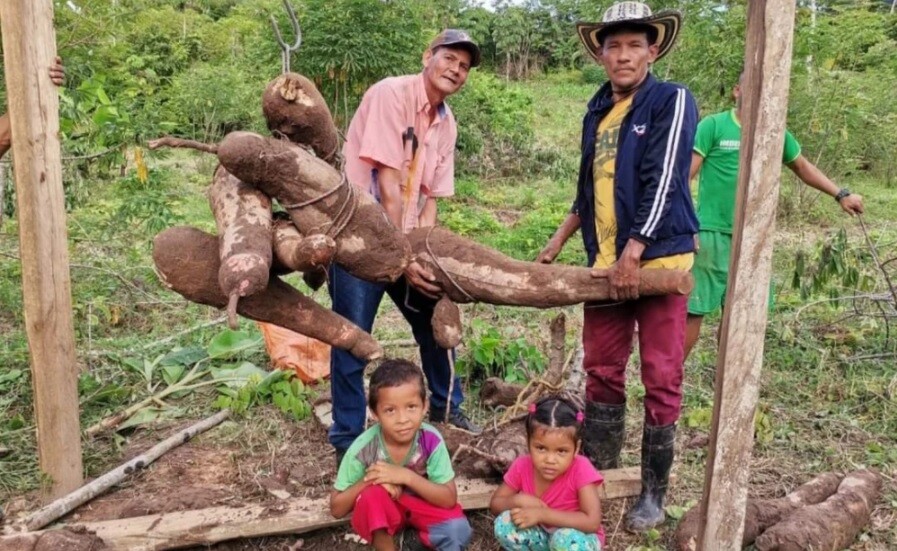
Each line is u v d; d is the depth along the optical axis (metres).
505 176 12.10
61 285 3.09
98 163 6.81
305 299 2.51
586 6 7.72
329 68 10.21
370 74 10.55
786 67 2.14
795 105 8.77
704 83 7.42
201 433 3.87
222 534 2.87
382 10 10.55
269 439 3.81
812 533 2.79
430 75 3.15
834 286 5.51
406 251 2.57
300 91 2.54
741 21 7.07
